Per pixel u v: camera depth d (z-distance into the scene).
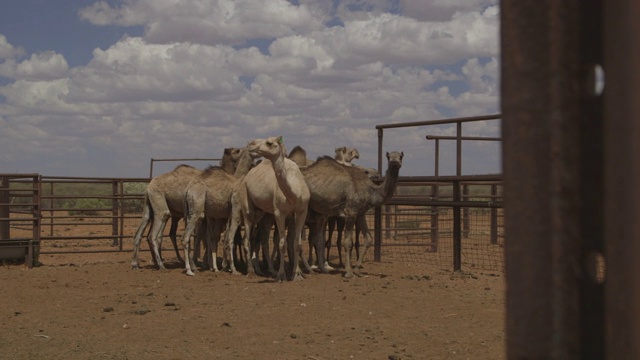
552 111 0.89
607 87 0.84
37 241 15.35
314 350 7.21
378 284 12.00
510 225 0.93
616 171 0.82
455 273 13.45
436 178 13.72
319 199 13.03
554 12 0.89
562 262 0.88
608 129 0.84
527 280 0.91
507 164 0.93
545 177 0.90
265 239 13.66
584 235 0.89
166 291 11.37
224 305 9.92
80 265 15.52
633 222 0.79
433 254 17.62
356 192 13.06
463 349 7.20
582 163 0.89
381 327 8.32
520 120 0.91
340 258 15.05
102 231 24.27
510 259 0.93
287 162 12.42
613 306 0.83
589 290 0.88
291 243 14.05
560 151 0.89
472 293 10.93
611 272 0.84
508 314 0.93
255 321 8.73
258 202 12.83
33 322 8.77
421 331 8.07
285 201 12.26
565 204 0.88
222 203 14.08
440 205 13.82
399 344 7.44
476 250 17.84
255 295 10.81
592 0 0.88
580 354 0.89
